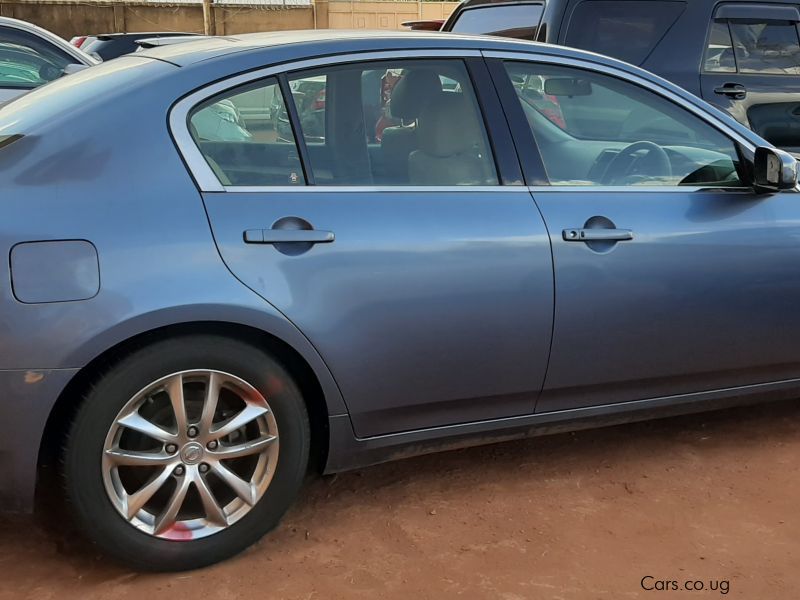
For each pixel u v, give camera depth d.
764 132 6.21
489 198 2.94
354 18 23.06
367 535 2.90
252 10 22.59
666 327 3.18
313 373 2.68
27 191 2.38
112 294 2.36
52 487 2.85
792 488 3.30
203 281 2.46
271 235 2.57
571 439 3.69
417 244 2.76
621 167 3.28
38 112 2.69
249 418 2.61
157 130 2.56
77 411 2.38
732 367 3.38
